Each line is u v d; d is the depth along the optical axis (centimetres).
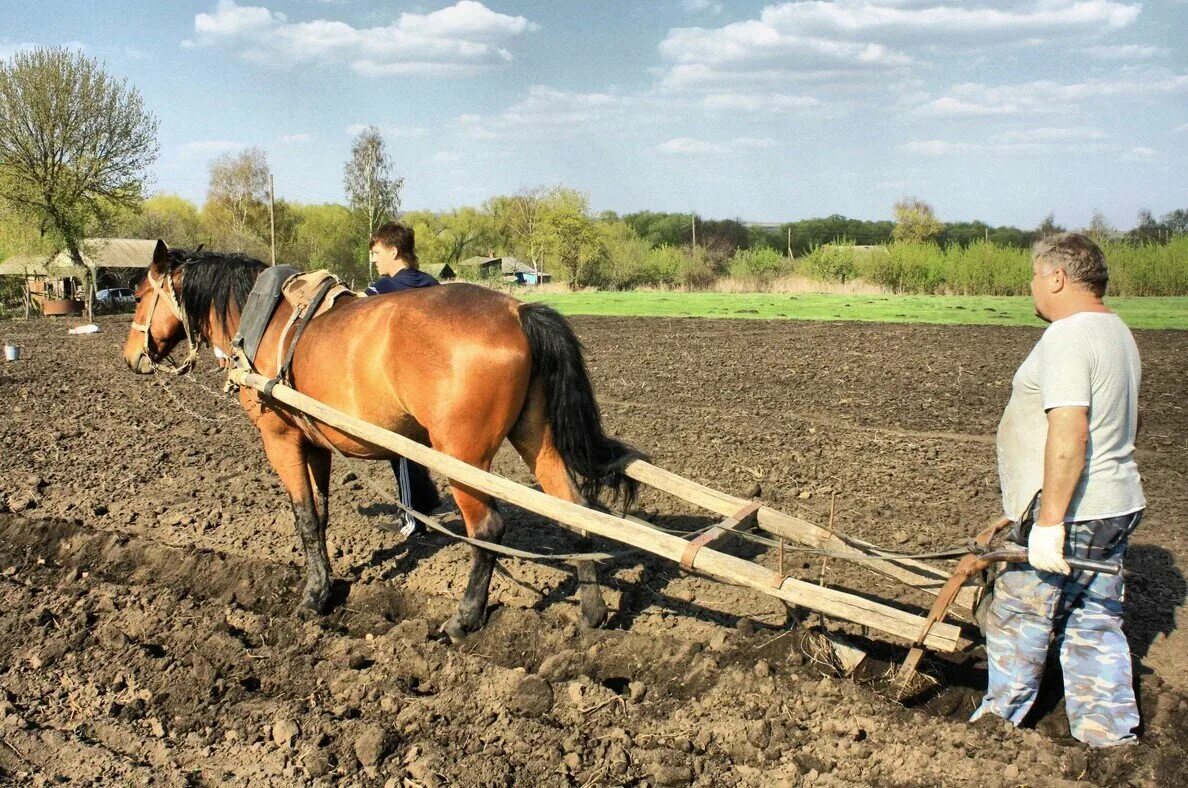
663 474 509
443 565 639
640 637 513
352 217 5644
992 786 367
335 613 581
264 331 561
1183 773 367
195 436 1075
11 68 3766
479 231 9138
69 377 1605
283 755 420
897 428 1069
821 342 1986
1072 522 375
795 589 410
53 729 453
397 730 440
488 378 479
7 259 4062
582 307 3247
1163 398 1205
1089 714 390
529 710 454
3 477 889
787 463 894
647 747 419
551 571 625
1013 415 396
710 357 1753
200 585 636
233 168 7275
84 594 617
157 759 427
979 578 476
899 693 435
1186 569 589
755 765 401
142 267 4562
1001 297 3503
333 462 924
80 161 3869
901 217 6425
